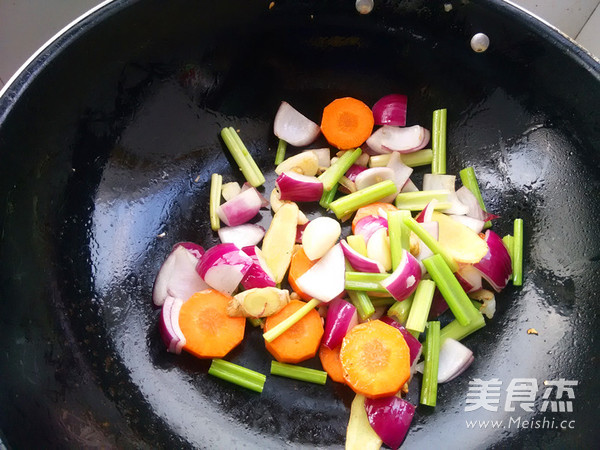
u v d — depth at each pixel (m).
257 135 0.38
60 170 0.30
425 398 0.30
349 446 0.28
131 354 0.31
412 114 0.37
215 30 0.33
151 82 0.33
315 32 0.34
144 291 0.33
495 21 0.31
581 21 0.38
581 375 0.29
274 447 0.29
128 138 0.34
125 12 0.29
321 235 0.32
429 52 0.34
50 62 0.28
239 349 0.32
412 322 0.30
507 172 0.35
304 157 0.35
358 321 0.31
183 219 0.35
